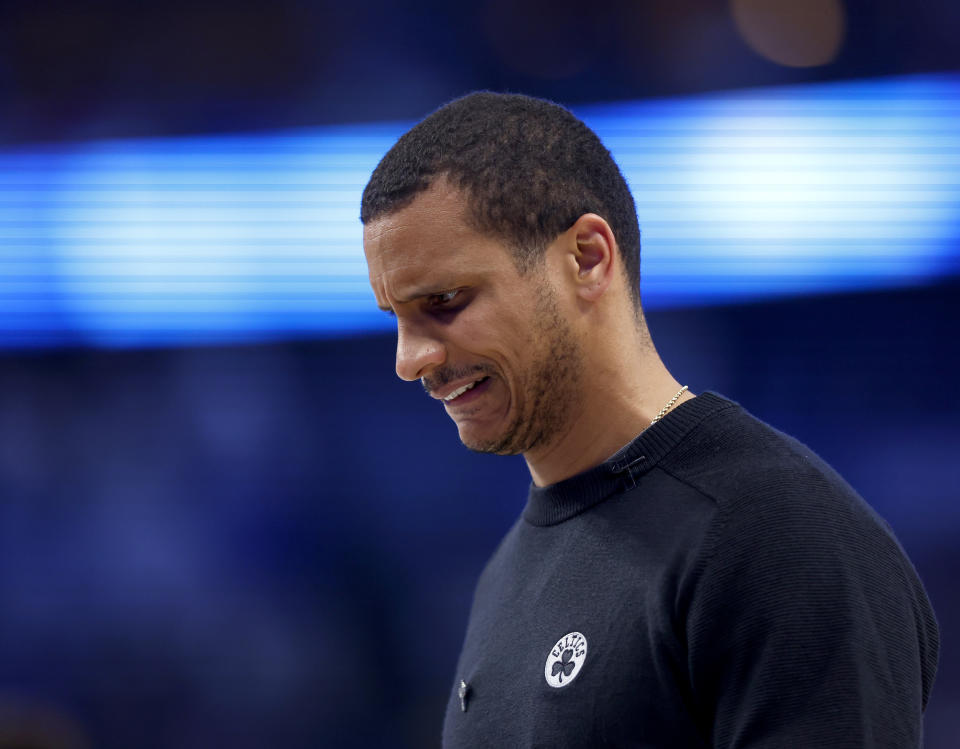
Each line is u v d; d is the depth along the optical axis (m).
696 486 4.09
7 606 18.38
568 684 4.04
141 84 18.58
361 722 18.06
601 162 4.59
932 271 16.97
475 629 4.98
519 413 4.41
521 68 18.27
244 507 18.45
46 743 10.04
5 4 18.69
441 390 4.43
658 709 3.85
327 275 18.23
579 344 4.39
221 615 18.33
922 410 17.39
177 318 18.33
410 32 18.45
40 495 18.45
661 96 17.73
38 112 18.50
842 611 3.60
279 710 18.11
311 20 18.53
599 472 4.39
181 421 18.48
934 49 17.02
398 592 18.34
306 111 18.44
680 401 4.61
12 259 18.28
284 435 18.47
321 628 18.28
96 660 18.27
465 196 4.21
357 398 18.45
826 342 17.52
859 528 3.85
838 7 17.23
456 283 4.22
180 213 18.31
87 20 18.59
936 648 4.19
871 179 17.05
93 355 18.42
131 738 18.08
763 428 4.24
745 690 3.63
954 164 16.88
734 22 17.59
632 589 4.03
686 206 17.45
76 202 18.33
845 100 17.17
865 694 3.49
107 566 18.44
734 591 3.72
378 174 4.41
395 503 18.48
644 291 17.53
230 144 18.38
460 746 4.46
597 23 18.02
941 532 17.33
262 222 18.23
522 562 4.70
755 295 17.42
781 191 17.23
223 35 18.56
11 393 18.50
